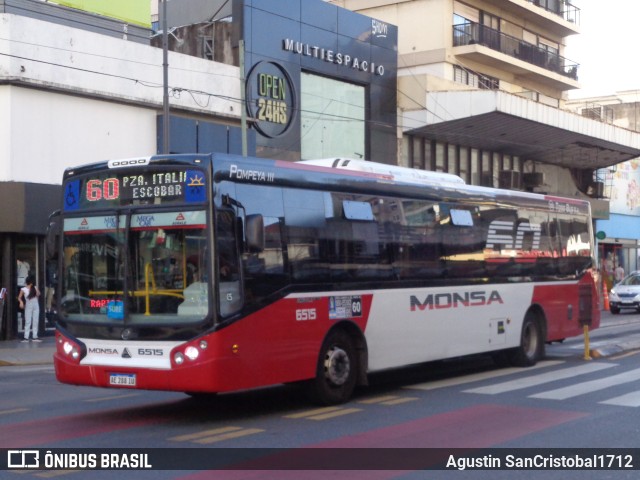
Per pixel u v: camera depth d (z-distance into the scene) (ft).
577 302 60.08
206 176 34.14
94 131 83.51
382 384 47.14
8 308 78.23
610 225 170.40
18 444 31.14
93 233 36.68
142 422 35.70
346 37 110.73
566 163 156.46
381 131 115.85
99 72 83.05
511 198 53.93
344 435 32.40
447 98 116.98
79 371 36.17
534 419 35.47
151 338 34.37
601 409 37.76
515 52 143.02
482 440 31.30
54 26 79.56
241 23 97.55
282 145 101.09
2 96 76.69
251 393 44.42
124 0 92.79
